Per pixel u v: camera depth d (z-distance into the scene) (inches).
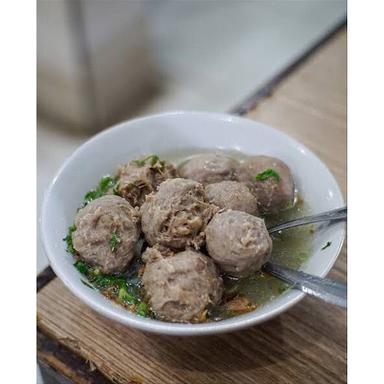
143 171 18.1
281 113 24.0
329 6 40.3
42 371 17.9
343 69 26.0
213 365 17.0
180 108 35.8
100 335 17.6
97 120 36.6
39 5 32.2
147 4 40.6
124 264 16.7
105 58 34.9
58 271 16.0
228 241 15.9
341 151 22.5
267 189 18.5
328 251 16.7
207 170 18.6
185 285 15.5
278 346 17.3
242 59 38.2
